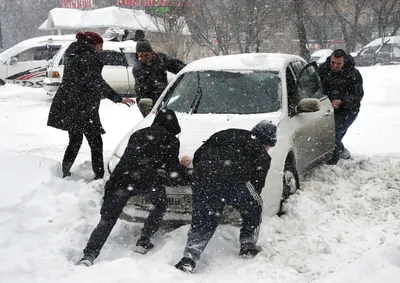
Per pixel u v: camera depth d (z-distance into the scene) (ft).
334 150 25.84
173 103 22.41
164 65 26.00
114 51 55.57
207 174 16.14
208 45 76.69
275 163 18.60
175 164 16.89
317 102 21.62
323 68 26.63
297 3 75.46
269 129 16.51
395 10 108.37
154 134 16.85
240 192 16.14
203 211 16.03
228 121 20.27
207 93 22.22
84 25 97.19
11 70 66.49
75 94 23.25
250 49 76.84
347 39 116.26
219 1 74.28
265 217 18.20
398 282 13.84
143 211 18.13
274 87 21.97
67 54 23.65
